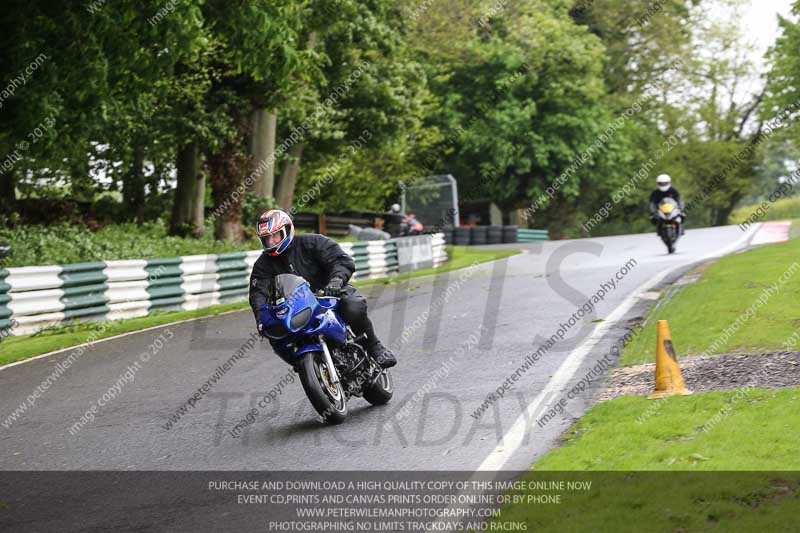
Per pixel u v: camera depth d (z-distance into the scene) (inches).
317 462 991.6
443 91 6811.0
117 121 3609.7
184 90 3550.7
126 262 2288.4
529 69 6742.1
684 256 2977.4
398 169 6063.0
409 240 3646.7
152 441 1133.1
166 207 5182.1
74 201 4662.9
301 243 1179.9
